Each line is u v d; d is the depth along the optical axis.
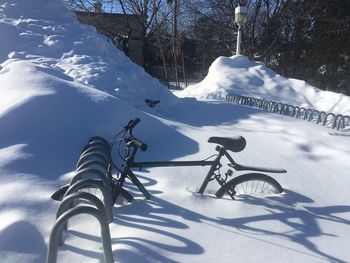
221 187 4.01
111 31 26.77
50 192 3.84
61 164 4.52
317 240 3.37
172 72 28.81
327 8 25.30
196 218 3.61
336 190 4.41
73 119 5.16
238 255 3.09
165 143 5.68
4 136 4.74
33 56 8.64
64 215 2.60
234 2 25.95
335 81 26.64
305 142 6.18
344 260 3.11
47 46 9.00
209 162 4.02
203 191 4.10
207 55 28.55
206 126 7.32
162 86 9.76
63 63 8.50
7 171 4.11
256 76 13.71
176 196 4.00
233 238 3.32
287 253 3.16
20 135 4.78
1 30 8.98
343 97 11.96
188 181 4.40
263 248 3.20
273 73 14.19
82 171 3.33
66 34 9.55
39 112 5.03
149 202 3.89
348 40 25.72
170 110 8.76
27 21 9.59
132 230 3.36
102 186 3.22
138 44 28.17
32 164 4.32
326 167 5.15
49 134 4.89
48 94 5.21
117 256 2.96
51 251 2.56
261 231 3.45
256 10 25.39
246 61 14.62
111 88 7.98
